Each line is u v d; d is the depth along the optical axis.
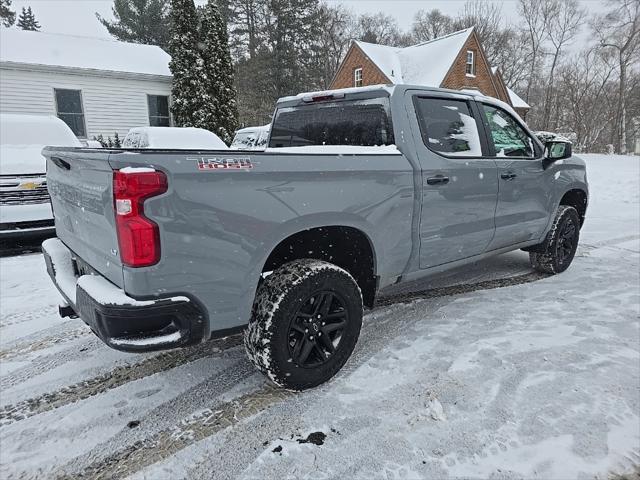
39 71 14.38
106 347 3.06
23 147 6.02
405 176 2.79
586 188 4.72
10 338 3.21
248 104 30.09
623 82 35.84
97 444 2.07
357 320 2.61
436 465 1.89
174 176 1.87
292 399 2.39
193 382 2.59
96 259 2.24
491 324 3.30
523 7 42.38
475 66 27.52
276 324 2.26
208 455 1.98
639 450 1.97
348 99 3.21
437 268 3.28
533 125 44.91
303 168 2.28
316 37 34.53
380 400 2.36
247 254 2.13
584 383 2.48
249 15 34.69
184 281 1.98
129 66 16.70
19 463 1.95
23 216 5.39
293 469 1.89
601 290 4.05
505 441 2.03
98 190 2.01
